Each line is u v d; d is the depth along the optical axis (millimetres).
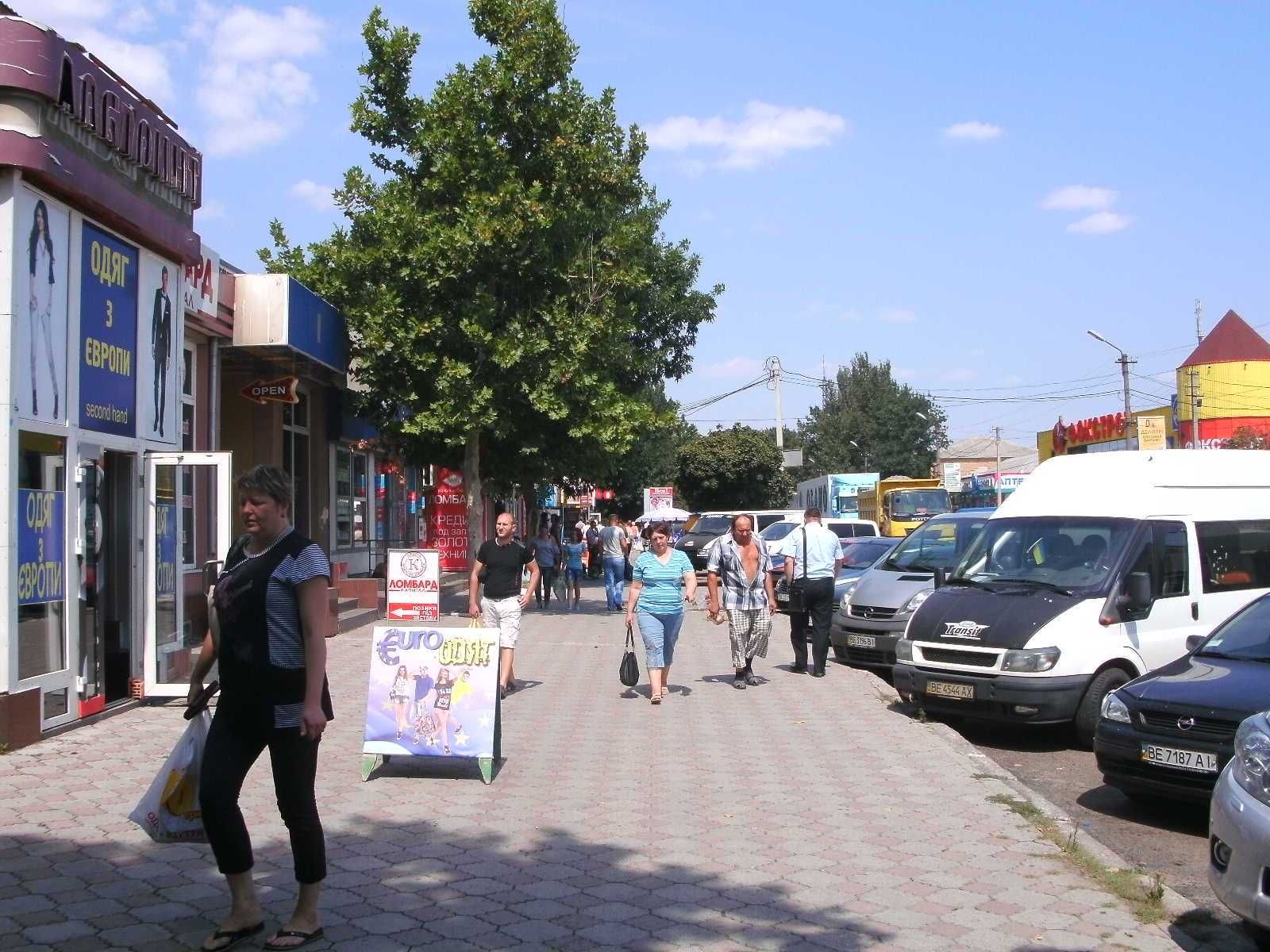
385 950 4969
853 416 87375
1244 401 55562
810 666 14656
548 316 20625
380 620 19812
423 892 5777
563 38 21078
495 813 7352
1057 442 68625
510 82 20562
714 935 5238
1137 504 11406
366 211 20891
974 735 11047
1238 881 5133
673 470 59625
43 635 9227
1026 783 9039
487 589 12320
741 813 7391
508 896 5734
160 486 11211
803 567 13844
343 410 22234
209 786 4863
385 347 19875
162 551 11094
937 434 92250
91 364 9906
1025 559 11445
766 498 59375
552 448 22219
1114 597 10555
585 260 21000
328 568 4984
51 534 9289
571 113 21297
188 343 14852
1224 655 8109
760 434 59688
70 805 7211
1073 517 11539
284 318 15531
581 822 7160
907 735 10039
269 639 4875
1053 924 5441
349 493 24406
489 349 20344
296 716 4898
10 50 8578
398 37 21156
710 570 13398
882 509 40656
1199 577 11203
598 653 16359
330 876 6012
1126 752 7598
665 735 10039
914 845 6695
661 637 11742
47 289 9133
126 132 10258
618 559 24188
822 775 8492
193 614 11727
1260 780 5219
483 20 21234
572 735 10031
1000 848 6645
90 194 9508
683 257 35062
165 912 5383
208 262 14367
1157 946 5211
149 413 11109
